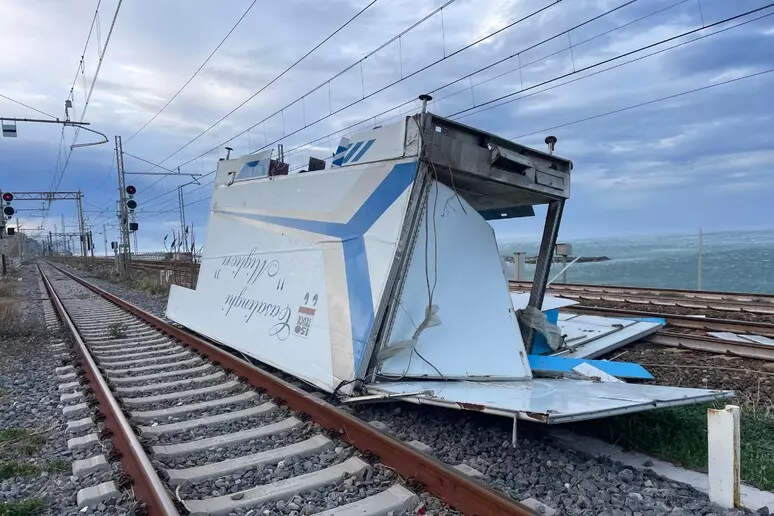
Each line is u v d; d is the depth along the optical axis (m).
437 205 6.63
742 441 5.38
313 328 7.27
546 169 7.56
